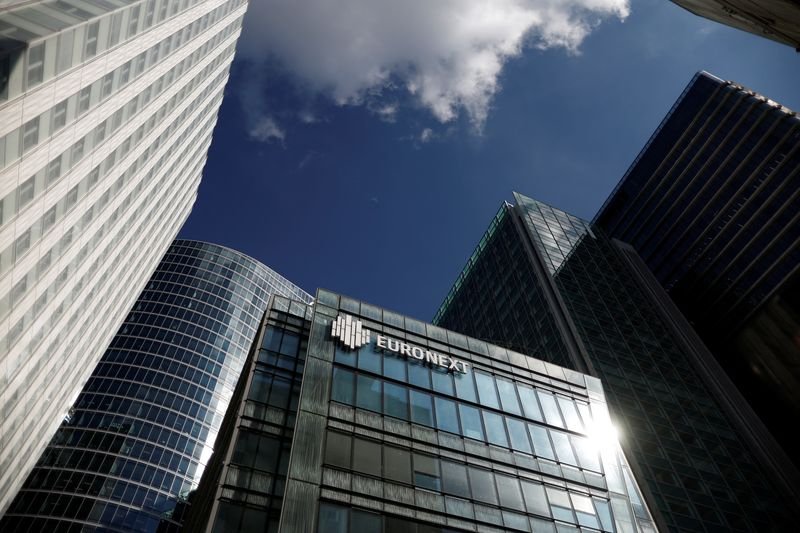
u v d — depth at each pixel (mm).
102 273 71438
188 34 72688
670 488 62438
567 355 79188
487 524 26453
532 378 38406
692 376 85500
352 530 23031
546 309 89625
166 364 116312
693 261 121500
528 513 28125
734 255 113562
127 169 66188
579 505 30250
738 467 70000
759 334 103000
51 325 59031
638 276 107688
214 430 110375
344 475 25141
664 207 131875
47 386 67625
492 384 35969
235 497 24844
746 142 119188
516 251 108938
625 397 74188
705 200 123000
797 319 95875
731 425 77875
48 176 45000
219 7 82875
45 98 40031
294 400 31328
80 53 43094
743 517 61969
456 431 30781
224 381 120562
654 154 139625
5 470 68188
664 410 75438
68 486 90438
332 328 33594
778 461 71875
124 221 72562
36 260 48344
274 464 27156
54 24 39281
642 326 92938
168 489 96000
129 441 99688
